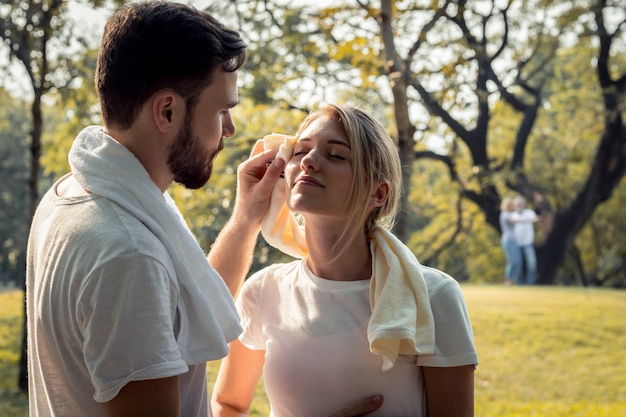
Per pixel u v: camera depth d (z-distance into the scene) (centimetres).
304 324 206
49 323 174
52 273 173
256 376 231
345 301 203
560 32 2062
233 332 183
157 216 177
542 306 1220
